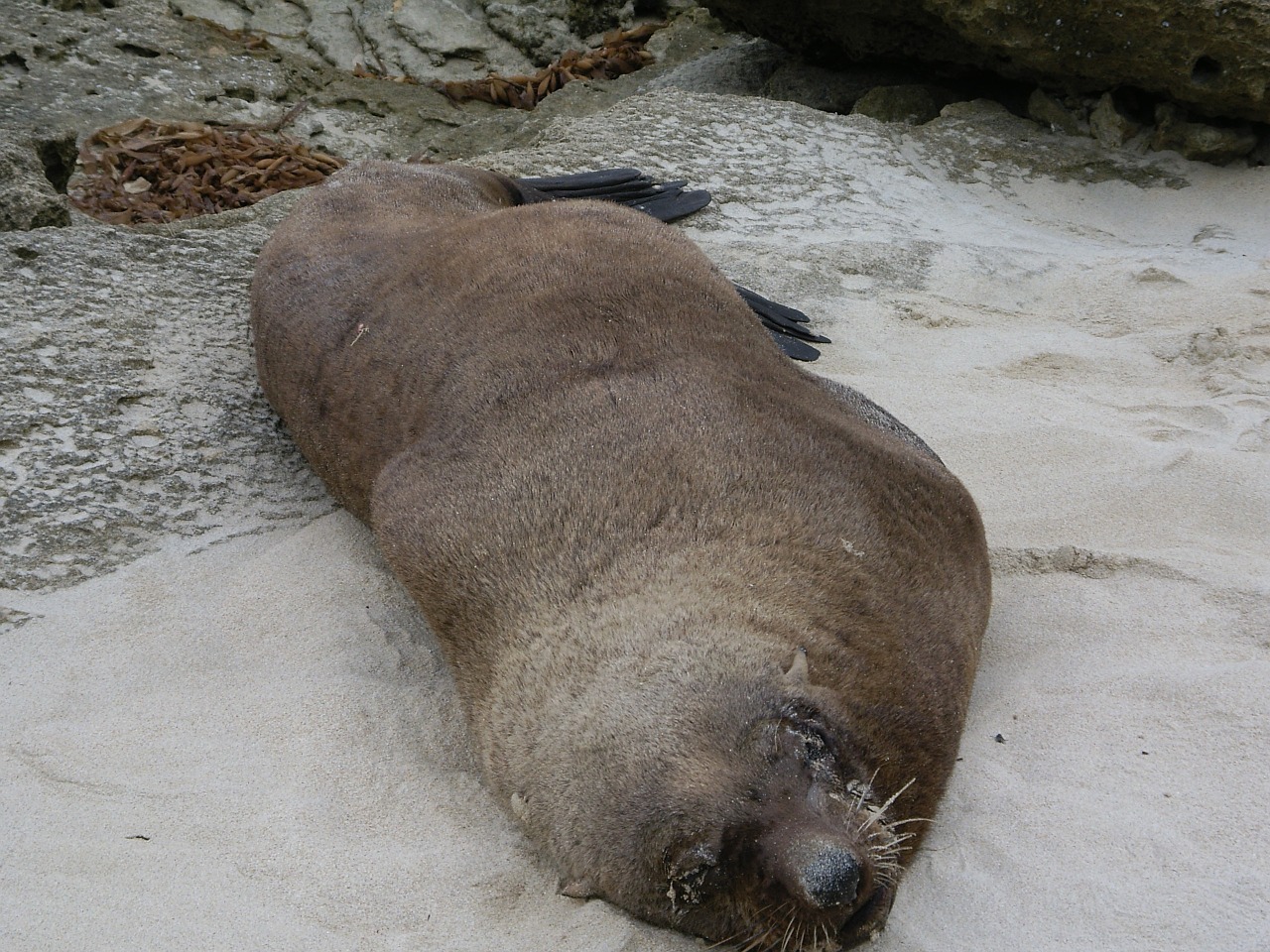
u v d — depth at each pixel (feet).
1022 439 22.34
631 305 19.31
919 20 38.78
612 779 13.29
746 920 12.44
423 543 17.01
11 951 12.76
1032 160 36.86
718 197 33.71
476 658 16.15
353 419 20.53
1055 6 35.14
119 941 12.92
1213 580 17.63
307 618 18.94
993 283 30.01
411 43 52.31
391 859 14.15
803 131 37.40
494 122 48.19
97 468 21.52
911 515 16.76
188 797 15.10
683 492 15.79
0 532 20.01
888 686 14.35
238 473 22.49
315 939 13.00
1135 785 14.23
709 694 13.37
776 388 18.34
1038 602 18.17
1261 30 32.65
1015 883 13.20
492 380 18.49
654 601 14.65
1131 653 16.61
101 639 18.35
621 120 37.27
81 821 14.69
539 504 16.30
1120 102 37.35
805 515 15.75
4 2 47.96
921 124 40.45
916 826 13.83
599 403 17.29
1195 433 22.24
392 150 47.29
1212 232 33.12
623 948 12.87
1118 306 28.60
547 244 21.26
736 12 43.73
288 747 16.06
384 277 21.97
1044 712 15.79
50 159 32.81
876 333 27.63
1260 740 14.44
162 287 26.99
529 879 13.97
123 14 49.88
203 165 41.45
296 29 52.85
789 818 12.26
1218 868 12.83
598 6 53.83
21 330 24.06
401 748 16.22
